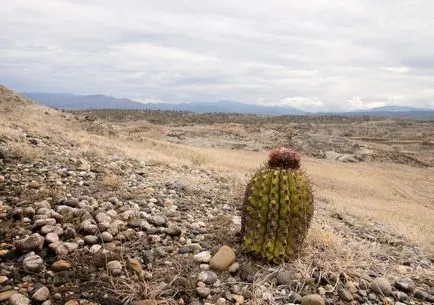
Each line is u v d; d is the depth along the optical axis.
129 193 6.89
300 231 4.47
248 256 4.60
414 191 24.58
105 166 9.48
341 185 23.11
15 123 14.62
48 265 4.05
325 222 7.21
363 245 5.40
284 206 4.40
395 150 46.22
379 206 17.11
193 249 4.73
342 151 40.22
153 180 8.67
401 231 9.27
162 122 78.50
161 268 4.25
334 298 4.01
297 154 4.70
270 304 3.84
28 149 8.98
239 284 4.10
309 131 75.31
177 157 16.88
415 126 93.81
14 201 5.57
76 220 5.01
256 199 4.55
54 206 5.52
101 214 5.24
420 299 4.21
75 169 8.30
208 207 6.91
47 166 8.09
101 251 4.29
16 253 4.18
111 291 3.73
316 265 4.44
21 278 3.81
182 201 7.04
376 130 80.44
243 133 49.91
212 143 42.09
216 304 3.77
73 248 4.36
